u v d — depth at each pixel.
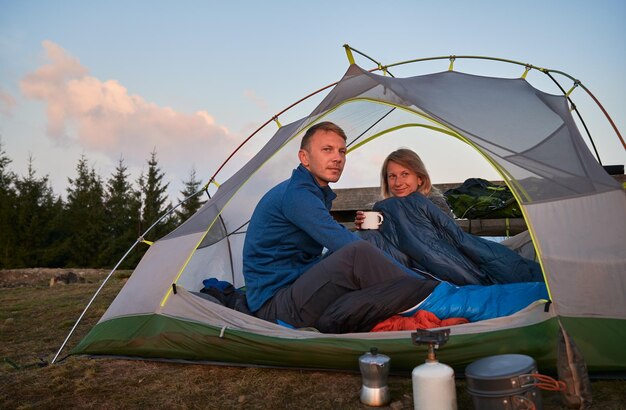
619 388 2.16
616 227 2.72
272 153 3.60
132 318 3.11
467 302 2.65
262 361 2.71
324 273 2.68
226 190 3.62
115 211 34.00
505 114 3.23
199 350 2.84
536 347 2.25
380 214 3.58
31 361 3.22
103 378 2.73
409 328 2.53
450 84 3.57
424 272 3.32
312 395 2.32
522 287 2.71
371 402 2.14
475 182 5.48
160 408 2.28
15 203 31.19
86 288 7.32
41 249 30.42
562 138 3.27
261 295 2.94
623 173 5.47
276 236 2.96
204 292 3.42
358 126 4.35
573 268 2.47
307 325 2.71
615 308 2.40
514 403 1.75
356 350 2.44
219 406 2.26
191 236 3.29
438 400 1.85
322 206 2.87
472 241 3.46
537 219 2.53
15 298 6.65
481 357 2.30
